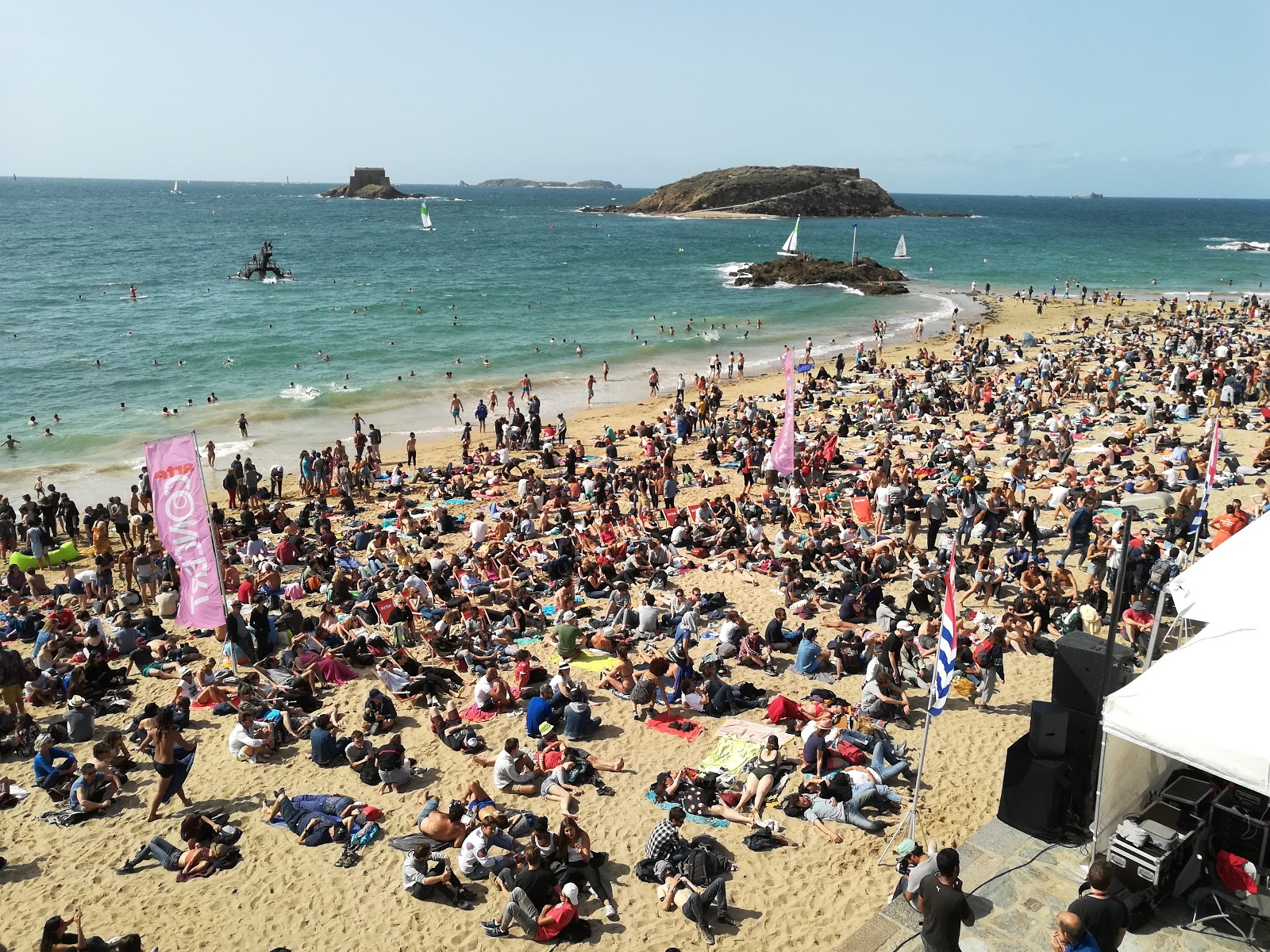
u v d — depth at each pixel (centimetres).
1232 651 846
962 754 1220
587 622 1723
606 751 1291
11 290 7075
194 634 1728
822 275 8494
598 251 12075
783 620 1591
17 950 948
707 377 4494
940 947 755
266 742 1309
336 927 977
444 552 2180
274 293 7212
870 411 3353
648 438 3200
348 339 5259
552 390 4244
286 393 3994
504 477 2845
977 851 960
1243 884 838
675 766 1249
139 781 1255
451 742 1320
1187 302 6631
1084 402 3438
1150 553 1565
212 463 2970
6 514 2261
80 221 16725
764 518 2294
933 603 1653
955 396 3609
